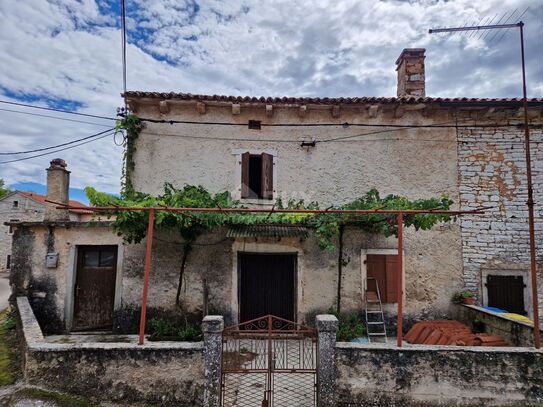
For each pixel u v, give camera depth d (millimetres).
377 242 8031
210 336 4637
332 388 4582
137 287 7781
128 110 8148
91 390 4566
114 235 7918
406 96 9250
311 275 7922
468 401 4629
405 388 4645
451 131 8352
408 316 7902
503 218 8086
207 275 7828
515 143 8250
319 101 7930
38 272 7863
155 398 4566
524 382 4648
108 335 7551
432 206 6426
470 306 7523
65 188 8484
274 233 7223
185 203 6426
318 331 4727
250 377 5445
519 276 7930
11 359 5926
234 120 8305
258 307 8039
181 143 8195
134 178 8039
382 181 8258
